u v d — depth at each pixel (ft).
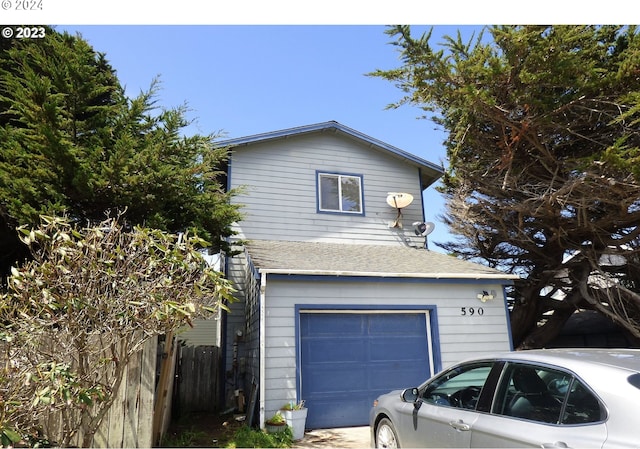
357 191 44.98
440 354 30.71
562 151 39.47
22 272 13.14
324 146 45.14
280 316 28.25
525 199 42.22
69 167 25.05
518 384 11.44
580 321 55.47
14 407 11.53
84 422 17.58
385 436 17.16
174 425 28.66
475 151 41.65
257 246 36.86
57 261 13.67
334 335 29.40
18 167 25.13
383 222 44.68
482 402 12.19
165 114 29.09
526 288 50.49
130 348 14.25
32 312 13.48
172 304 12.71
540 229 47.47
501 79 31.96
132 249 14.30
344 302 29.84
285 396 26.86
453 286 32.55
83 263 13.23
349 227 43.42
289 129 43.37
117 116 31.32
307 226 42.24
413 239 44.93
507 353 12.57
